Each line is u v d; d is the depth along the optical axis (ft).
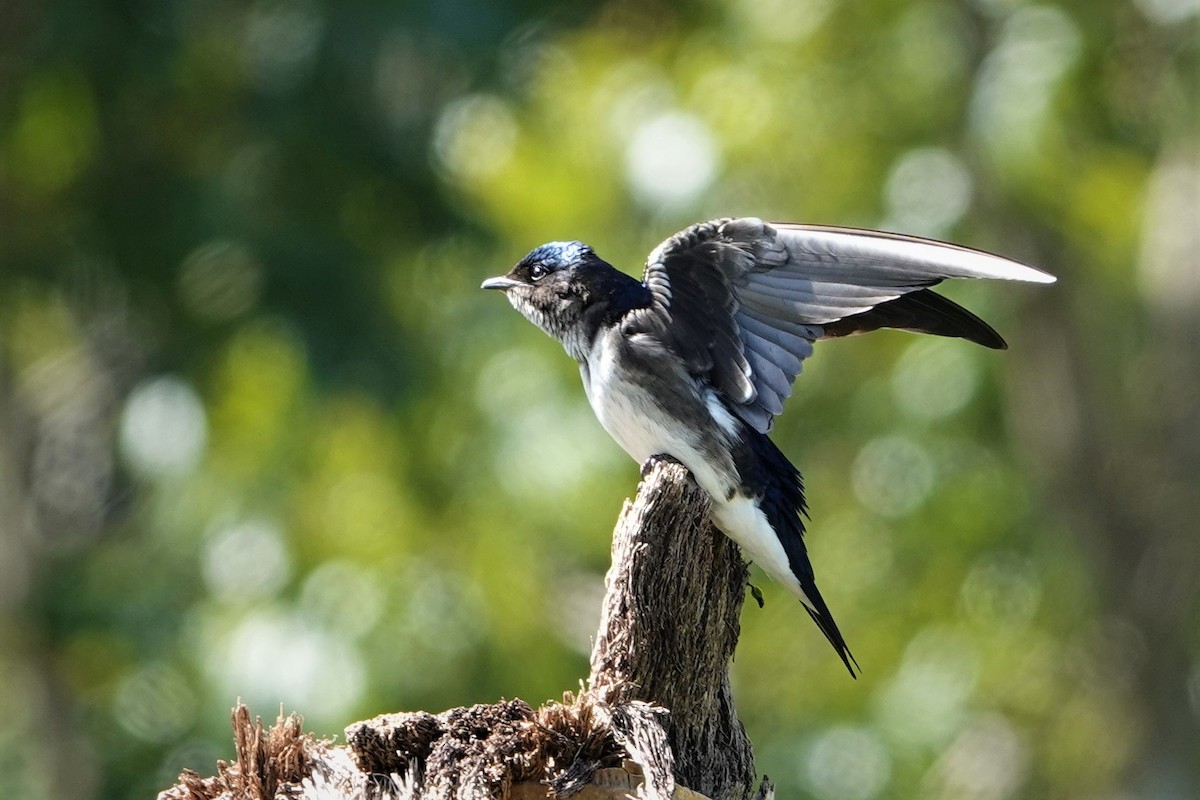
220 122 53.26
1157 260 54.44
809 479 54.44
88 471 66.23
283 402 49.60
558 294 26.11
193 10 51.72
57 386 61.62
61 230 54.90
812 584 24.86
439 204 52.37
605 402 25.17
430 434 49.85
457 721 19.42
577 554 48.14
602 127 51.39
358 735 19.34
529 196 51.39
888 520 53.52
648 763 18.83
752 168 50.90
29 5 52.34
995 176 50.08
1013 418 54.95
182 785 19.69
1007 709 55.52
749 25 52.60
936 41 51.31
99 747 52.21
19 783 55.52
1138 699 55.83
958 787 53.62
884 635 53.62
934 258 22.85
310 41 49.60
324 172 51.42
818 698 52.75
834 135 51.96
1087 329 57.47
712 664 21.11
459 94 51.31
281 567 47.29
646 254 48.73
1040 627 55.47
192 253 51.88
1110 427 56.44
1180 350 55.52
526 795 19.08
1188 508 55.42
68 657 54.95
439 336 51.26
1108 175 51.39
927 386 53.26
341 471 49.90
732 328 24.41
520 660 46.06
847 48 52.21
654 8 55.47
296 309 50.01
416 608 45.85
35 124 54.08
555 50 53.93
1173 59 50.47
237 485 49.14
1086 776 56.34
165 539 51.29
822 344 52.85
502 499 47.34
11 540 58.65
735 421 24.73
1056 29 48.73
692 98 51.16
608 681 20.40
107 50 51.60
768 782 21.76
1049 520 55.57
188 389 51.08
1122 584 55.93
